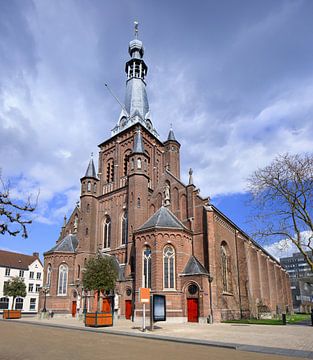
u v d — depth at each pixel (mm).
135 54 68312
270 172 36688
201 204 43875
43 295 50781
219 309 39375
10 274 88625
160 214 42750
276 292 68562
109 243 51906
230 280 47219
